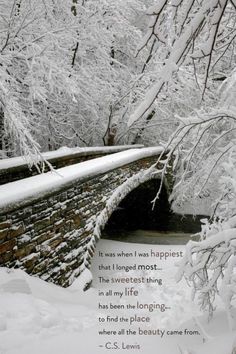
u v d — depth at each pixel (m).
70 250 5.74
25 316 3.27
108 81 12.51
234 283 2.75
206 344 2.73
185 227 14.85
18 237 4.18
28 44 7.38
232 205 3.54
